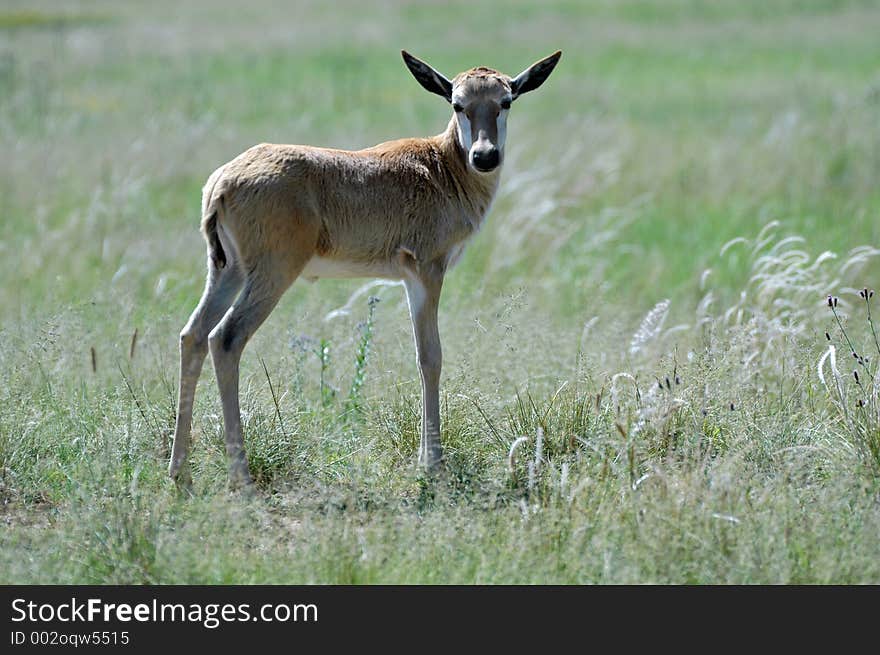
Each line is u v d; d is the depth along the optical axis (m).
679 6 109.25
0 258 31.03
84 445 19.34
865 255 26.98
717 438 19.30
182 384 18.52
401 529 16.08
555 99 61.94
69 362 22.12
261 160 18.59
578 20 101.12
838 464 18.09
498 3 114.88
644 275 32.62
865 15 101.25
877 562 15.21
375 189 19.38
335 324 24.55
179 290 28.19
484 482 17.95
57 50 71.62
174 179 40.50
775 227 35.06
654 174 43.09
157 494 17.77
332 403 21.78
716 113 57.44
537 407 20.36
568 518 16.05
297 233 18.53
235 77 67.50
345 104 59.25
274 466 19.14
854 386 20.16
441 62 75.69
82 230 33.66
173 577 15.09
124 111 52.66
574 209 38.88
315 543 15.66
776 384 21.44
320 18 102.81
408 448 20.14
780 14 103.19
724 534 15.56
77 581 15.13
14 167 39.22
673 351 22.52
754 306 26.09
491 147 19.58
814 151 44.38
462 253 20.83
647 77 71.38
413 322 19.94
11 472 18.39
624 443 18.23
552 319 26.30
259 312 18.47
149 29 89.12
